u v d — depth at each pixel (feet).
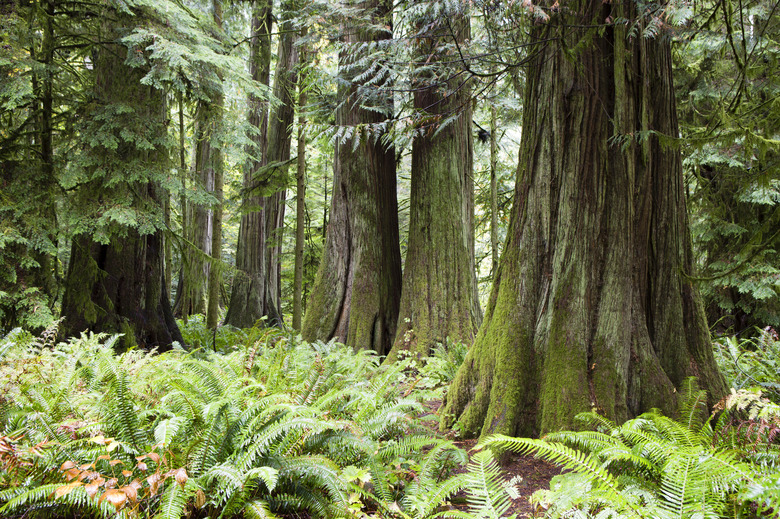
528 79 15.30
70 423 8.95
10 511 8.20
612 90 13.84
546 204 14.26
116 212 20.30
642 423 10.93
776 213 12.92
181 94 24.22
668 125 14.23
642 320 13.46
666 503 7.73
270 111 41.06
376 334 26.99
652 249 13.97
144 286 25.31
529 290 14.20
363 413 11.61
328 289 28.02
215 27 27.73
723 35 14.11
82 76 23.68
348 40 27.27
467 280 25.91
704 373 13.29
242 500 8.66
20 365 12.98
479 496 8.68
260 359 15.19
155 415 10.68
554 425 12.44
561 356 13.12
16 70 19.34
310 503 9.05
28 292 19.43
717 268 29.55
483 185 44.29
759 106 13.10
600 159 13.67
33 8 20.16
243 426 9.89
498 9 13.83
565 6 13.82
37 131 21.52
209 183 42.37
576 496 8.11
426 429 12.33
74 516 8.75
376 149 28.45
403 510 9.39
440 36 16.02
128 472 8.07
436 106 25.53
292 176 43.86
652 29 11.69
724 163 27.40
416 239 26.35
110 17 22.06
